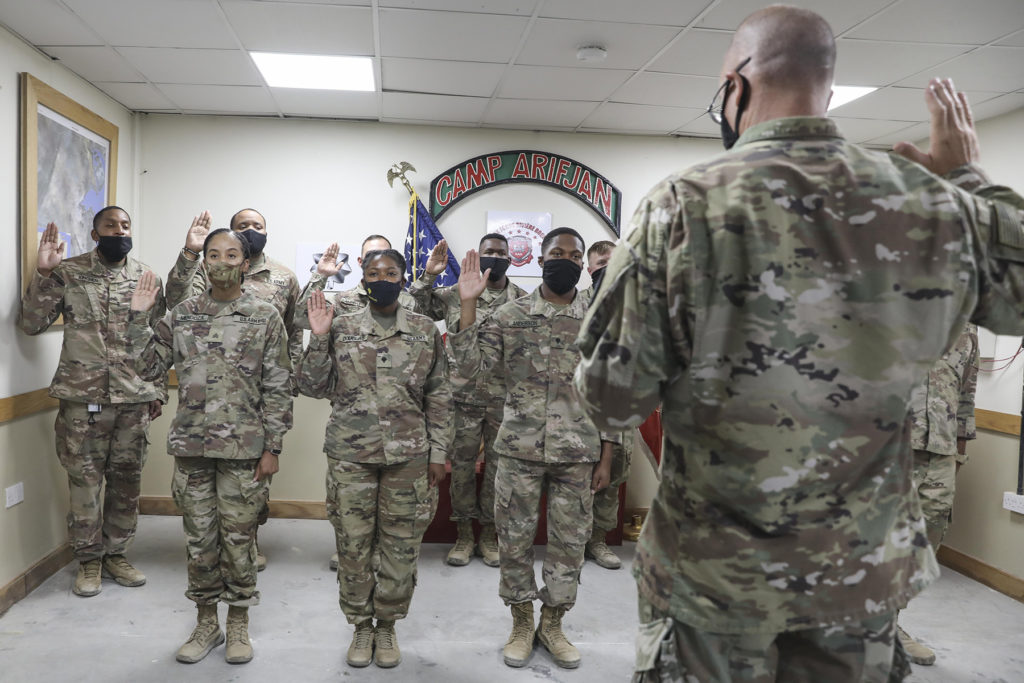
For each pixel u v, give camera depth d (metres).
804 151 0.98
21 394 3.27
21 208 3.27
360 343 2.62
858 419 0.94
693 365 0.96
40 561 3.43
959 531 4.11
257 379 2.75
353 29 3.18
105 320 3.38
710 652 1.00
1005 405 3.85
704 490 0.99
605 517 3.99
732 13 2.92
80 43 3.36
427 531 4.25
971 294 0.94
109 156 4.17
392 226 4.76
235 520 2.68
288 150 4.69
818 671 1.00
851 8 2.80
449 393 2.75
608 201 4.93
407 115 4.54
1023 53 3.21
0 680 2.50
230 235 2.76
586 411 1.05
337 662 2.72
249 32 3.22
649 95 4.04
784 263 0.93
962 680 2.77
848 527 0.96
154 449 4.56
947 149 1.05
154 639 2.86
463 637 2.97
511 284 4.32
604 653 2.87
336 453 2.60
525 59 3.52
